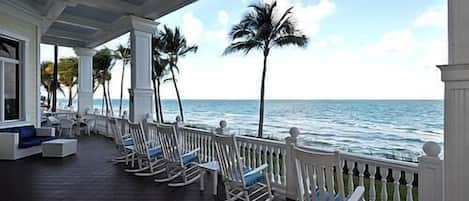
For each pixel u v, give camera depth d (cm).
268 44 1497
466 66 237
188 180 523
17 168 617
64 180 530
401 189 355
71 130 1178
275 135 1956
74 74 3002
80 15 920
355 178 374
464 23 243
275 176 453
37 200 429
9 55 771
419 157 280
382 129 2200
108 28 1033
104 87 2725
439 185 268
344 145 1720
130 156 692
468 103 240
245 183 372
